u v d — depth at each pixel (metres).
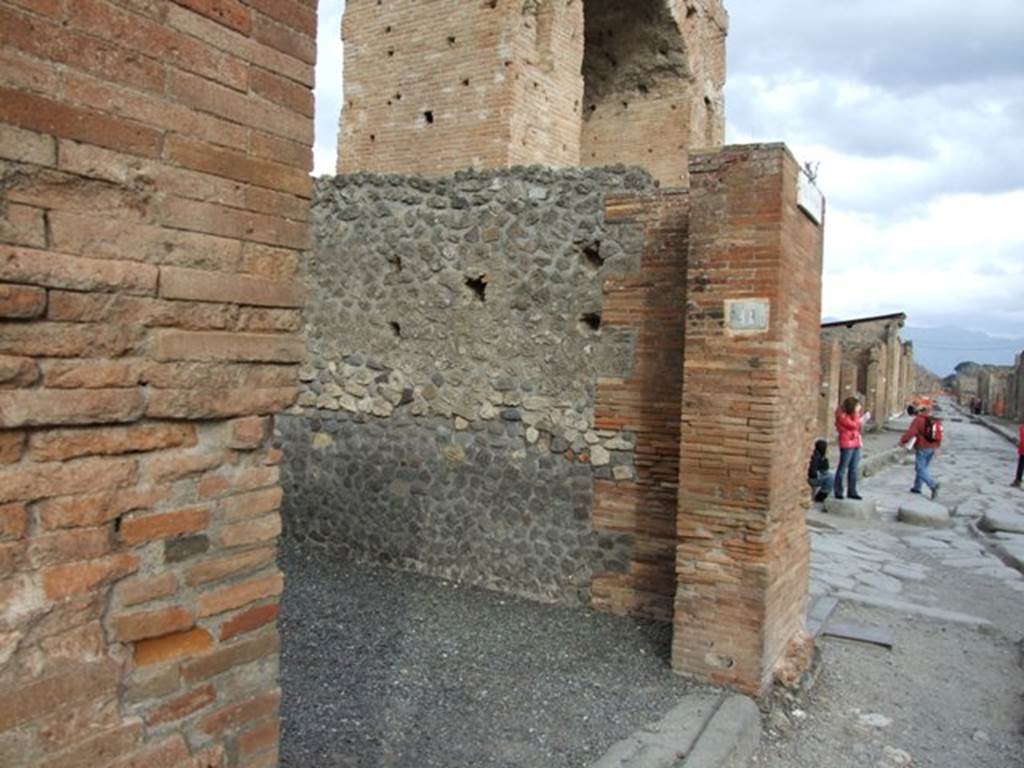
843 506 12.50
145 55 2.12
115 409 2.09
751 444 5.14
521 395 6.95
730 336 5.19
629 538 6.46
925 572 9.27
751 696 5.14
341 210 7.95
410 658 5.50
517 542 6.96
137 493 2.18
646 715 4.78
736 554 5.19
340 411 7.97
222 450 2.39
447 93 10.62
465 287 7.26
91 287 2.02
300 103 2.52
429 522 7.43
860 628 6.97
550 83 10.77
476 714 4.70
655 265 6.32
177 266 2.21
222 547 2.40
